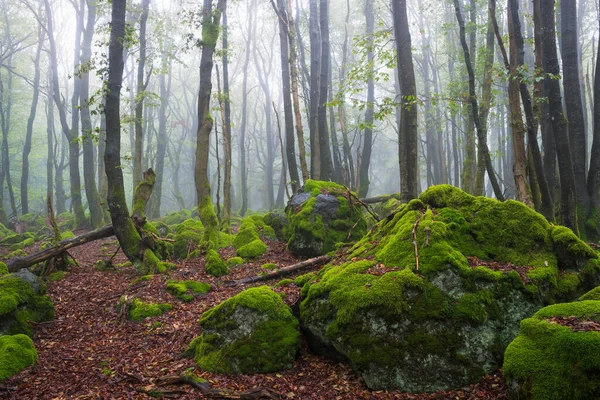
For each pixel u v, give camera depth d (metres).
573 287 5.19
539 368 3.56
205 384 4.77
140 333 6.91
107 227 11.58
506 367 3.82
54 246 11.04
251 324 5.49
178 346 6.27
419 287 4.90
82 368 5.53
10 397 4.69
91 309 8.27
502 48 8.62
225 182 17.77
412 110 9.62
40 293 7.48
